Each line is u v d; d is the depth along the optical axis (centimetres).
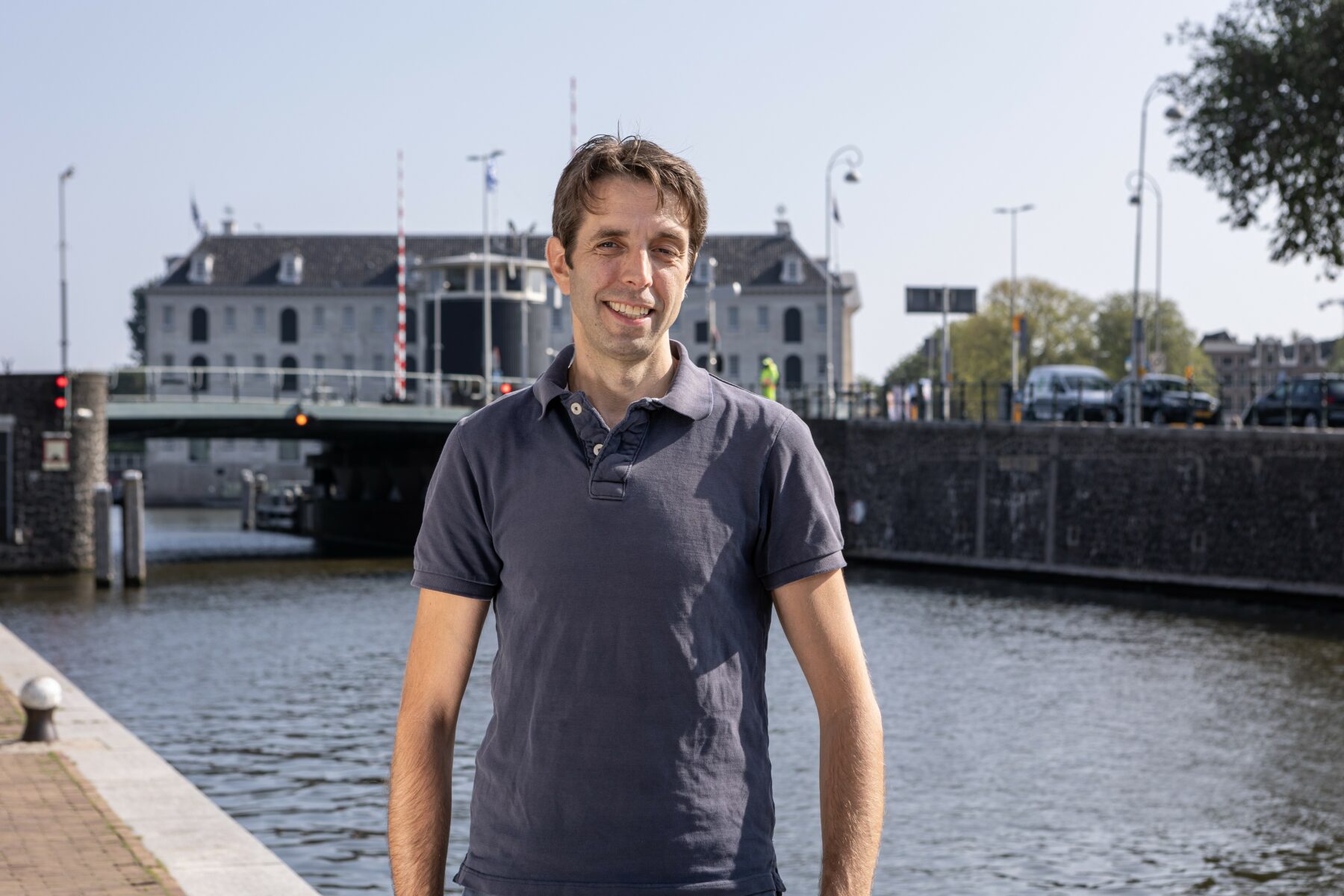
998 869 1174
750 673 251
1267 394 3706
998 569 3916
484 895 246
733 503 249
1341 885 1142
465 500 256
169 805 954
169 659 2308
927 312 4725
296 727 1728
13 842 846
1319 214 3111
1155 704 1927
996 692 2028
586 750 242
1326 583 3127
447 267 7175
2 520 3794
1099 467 3634
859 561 4353
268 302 10112
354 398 4544
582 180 255
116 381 4131
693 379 256
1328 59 3002
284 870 784
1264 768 1545
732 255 9919
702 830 241
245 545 5197
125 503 3519
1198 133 3195
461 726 1709
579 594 243
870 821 245
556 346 9394
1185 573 3425
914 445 4188
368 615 2942
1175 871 1171
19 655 1886
